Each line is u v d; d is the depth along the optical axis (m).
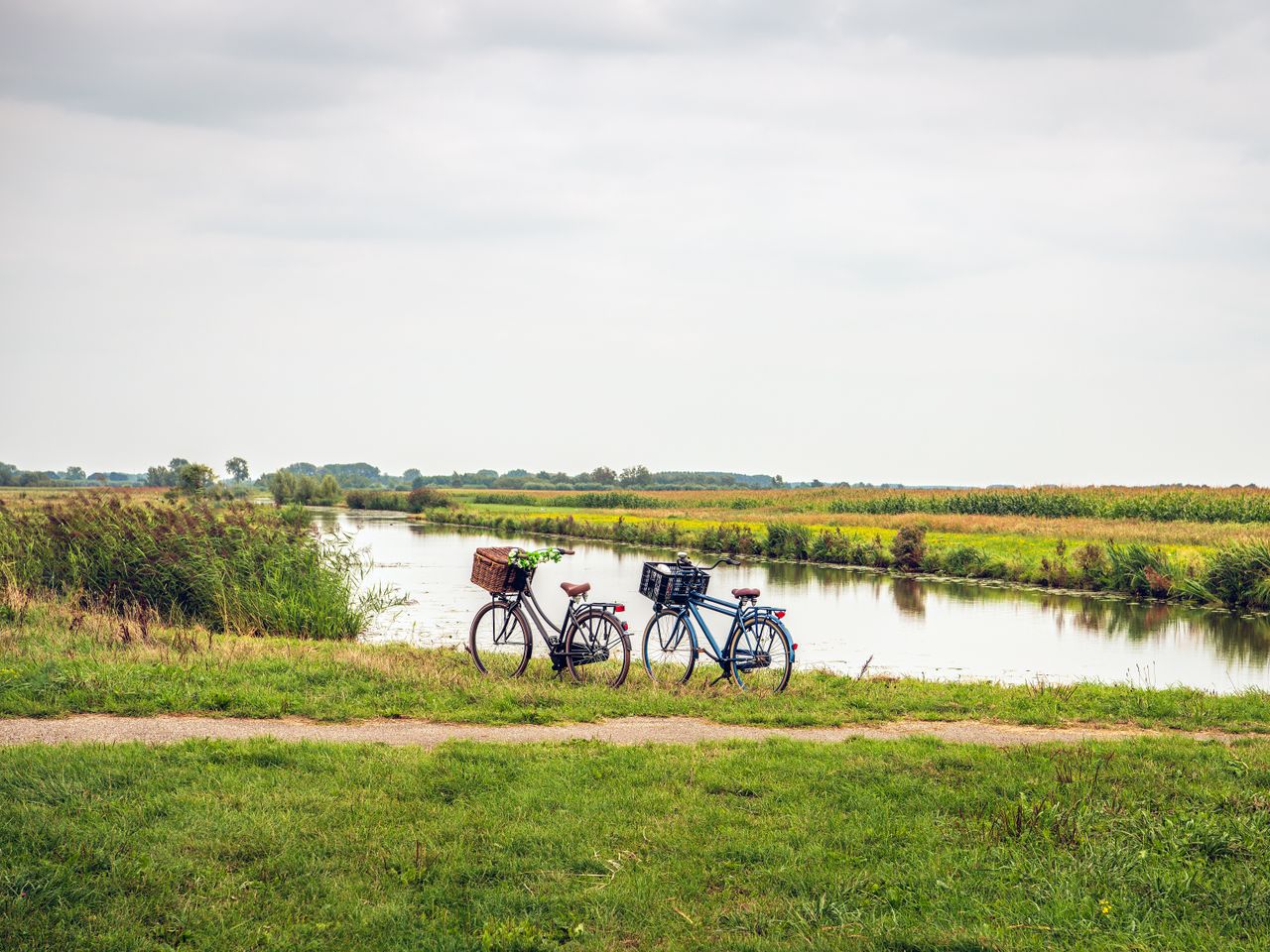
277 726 8.88
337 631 17.75
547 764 7.56
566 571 36.31
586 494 106.56
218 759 7.39
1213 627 22.70
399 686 10.55
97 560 18.61
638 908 5.23
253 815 6.21
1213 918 5.29
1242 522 49.84
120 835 5.76
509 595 13.50
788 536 45.06
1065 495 60.12
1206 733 9.97
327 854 5.79
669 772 7.49
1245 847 6.16
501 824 6.29
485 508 96.38
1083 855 6.04
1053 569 31.91
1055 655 18.50
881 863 5.88
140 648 11.98
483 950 4.76
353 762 7.44
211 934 4.83
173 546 18.84
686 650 11.91
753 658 11.55
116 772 6.82
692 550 48.88
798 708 10.45
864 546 41.34
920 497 73.31
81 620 13.62
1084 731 9.89
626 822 6.41
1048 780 7.52
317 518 81.88
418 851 5.75
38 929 4.73
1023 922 5.18
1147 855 6.02
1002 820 6.59
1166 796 7.24
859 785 7.32
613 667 12.48
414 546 48.41
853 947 4.86
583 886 5.49
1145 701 11.20
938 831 6.40
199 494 27.16
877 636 20.92
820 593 29.83
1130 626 22.75
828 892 5.46
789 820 6.51
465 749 7.89
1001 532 49.22
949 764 7.97
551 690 10.62
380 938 4.85
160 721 8.79
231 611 17.62
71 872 5.27
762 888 5.55
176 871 5.41
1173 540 42.06
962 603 27.20
